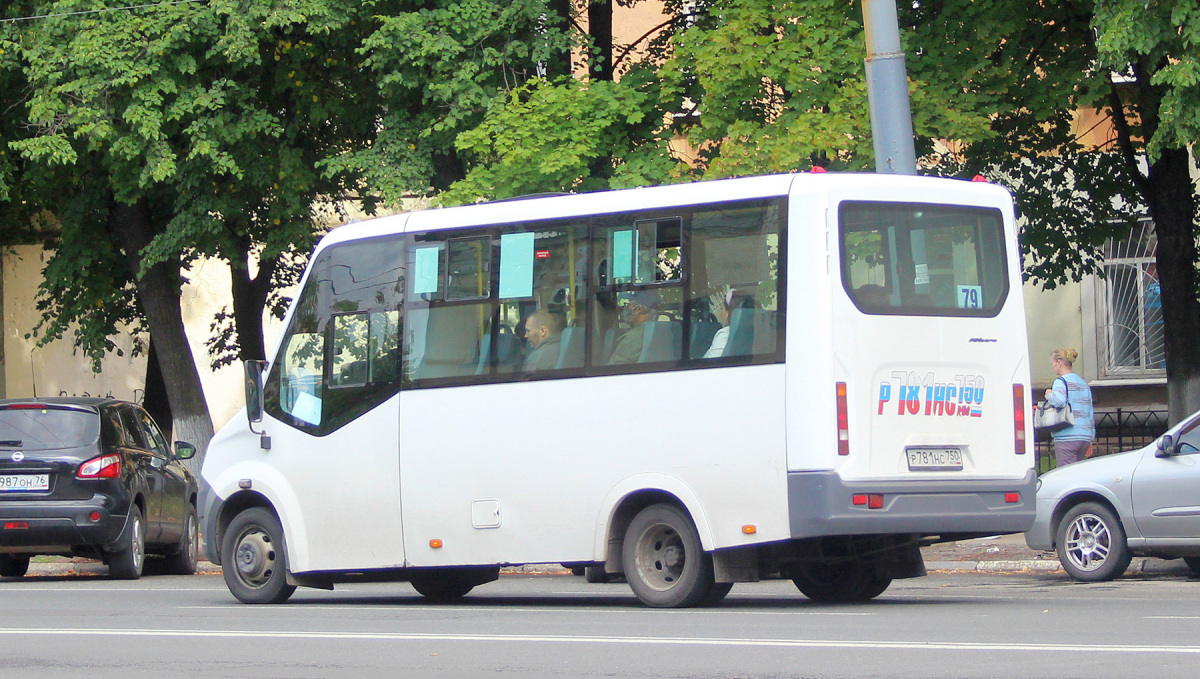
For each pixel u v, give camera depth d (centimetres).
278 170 3053
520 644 1221
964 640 1177
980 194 1580
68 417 2438
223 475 1864
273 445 1831
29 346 5503
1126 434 3753
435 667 1095
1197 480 1948
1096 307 3819
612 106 2606
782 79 2483
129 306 3756
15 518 2378
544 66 2822
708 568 1542
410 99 2848
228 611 1697
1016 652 1087
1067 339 3859
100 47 2767
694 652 1137
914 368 1512
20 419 2431
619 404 1592
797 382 1479
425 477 1714
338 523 1772
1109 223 3158
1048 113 2678
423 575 1895
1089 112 3403
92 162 3269
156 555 2844
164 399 3956
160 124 2794
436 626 1423
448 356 1717
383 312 1772
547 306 1656
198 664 1148
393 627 1423
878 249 1515
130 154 2811
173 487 2684
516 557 1652
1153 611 1468
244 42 2777
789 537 1473
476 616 1551
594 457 1605
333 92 3102
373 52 2864
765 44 2491
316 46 3014
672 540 1573
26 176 3319
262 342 3775
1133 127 2992
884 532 1471
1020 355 1577
